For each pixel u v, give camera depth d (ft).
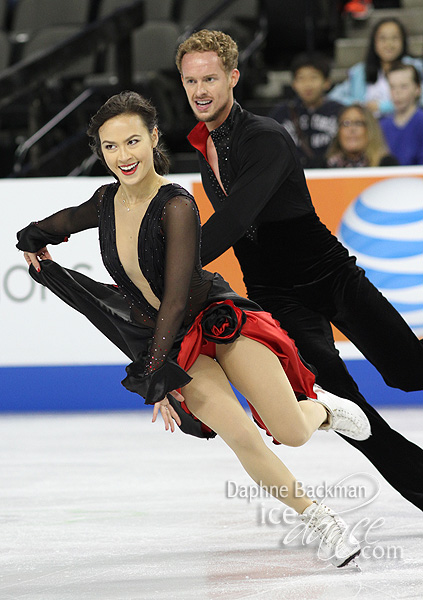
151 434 45.73
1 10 88.43
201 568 22.15
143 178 21.62
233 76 25.80
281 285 26.78
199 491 31.78
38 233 24.27
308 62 62.54
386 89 68.85
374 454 26.27
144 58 79.66
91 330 54.75
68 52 66.33
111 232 22.58
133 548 24.21
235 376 22.94
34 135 67.97
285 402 22.66
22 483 33.68
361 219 51.83
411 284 51.62
